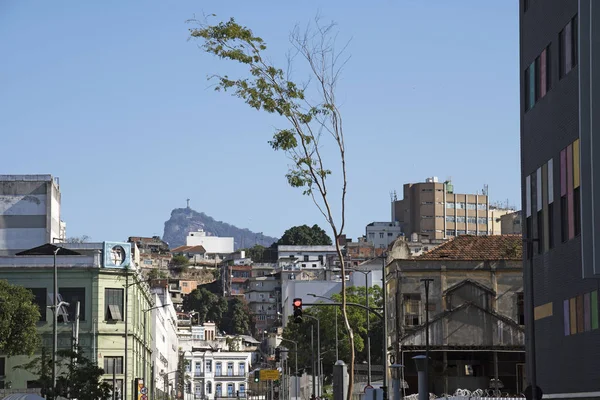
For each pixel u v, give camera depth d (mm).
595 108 36656
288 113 48750
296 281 183625
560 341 48094
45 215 111688
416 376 82312
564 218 47375
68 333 97875
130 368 101438
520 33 55531
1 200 111688
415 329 82500
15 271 98312
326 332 138500
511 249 84875
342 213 50094
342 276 50562
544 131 50562
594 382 43344
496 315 81438
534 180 52469
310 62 49281
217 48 47688
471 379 81188
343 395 46594
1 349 83812
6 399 47125
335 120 49562
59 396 65312
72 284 98750
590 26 36656
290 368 154000
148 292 128500
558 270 48281
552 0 49344
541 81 51188
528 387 40969
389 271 87188
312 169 49312
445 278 83062
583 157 37719
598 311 42844
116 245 101125
